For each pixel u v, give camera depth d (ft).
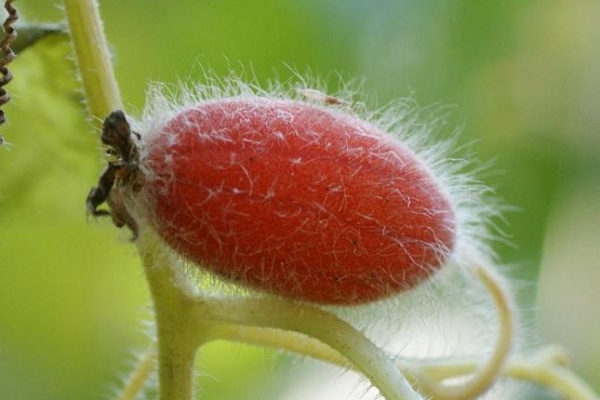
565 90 1.27
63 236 1.30
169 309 0.95
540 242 1.26
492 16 1.26
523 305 1.24
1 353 1.31
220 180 0.92
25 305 1.31
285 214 0.92
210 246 0.92
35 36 1.11
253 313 0.94
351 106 0.98
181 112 0.94
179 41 1.26
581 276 1.25
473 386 1.02
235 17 1.25
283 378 1.24
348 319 0.96
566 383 1.08
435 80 1.26
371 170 0.93
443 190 0.95
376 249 0.93
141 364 1.03
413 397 0.93
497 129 1.27
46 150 1.18
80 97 1.15
